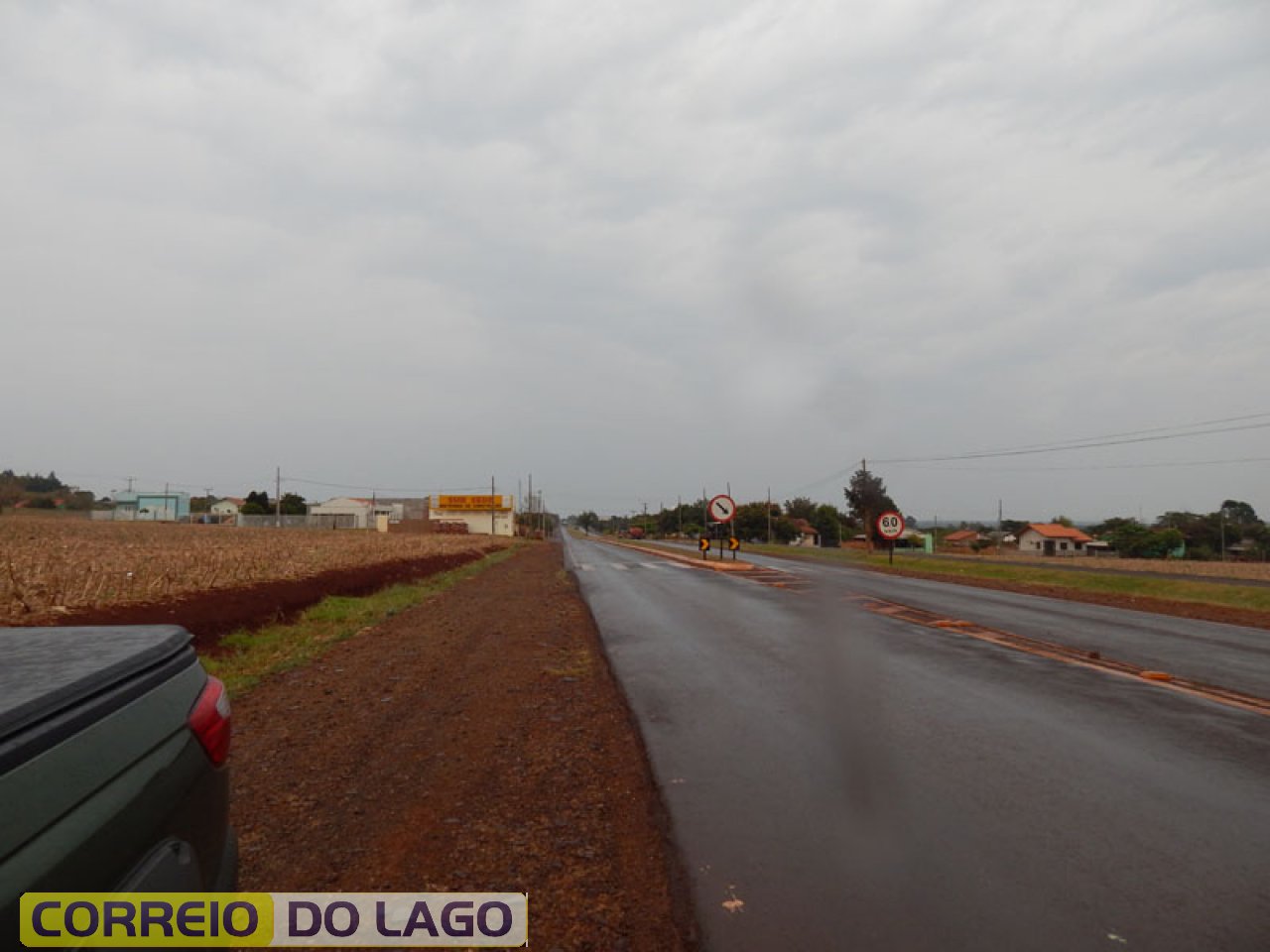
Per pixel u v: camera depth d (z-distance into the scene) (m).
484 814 4.41
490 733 6.14
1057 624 12.83
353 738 6.01
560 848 3.95
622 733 6.12
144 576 13.64
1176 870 3.66
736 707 6.95
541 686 7.93
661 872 3.67
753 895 3.43
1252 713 6.65
